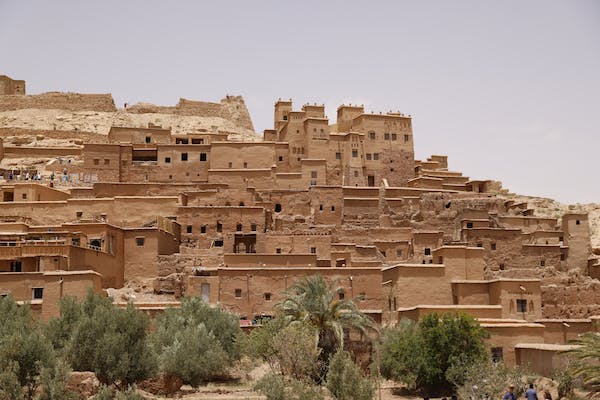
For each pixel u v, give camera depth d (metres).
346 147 98.81
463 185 97.75
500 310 59.41
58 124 127.44
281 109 108.69
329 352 54.16
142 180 95.31
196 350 51.19
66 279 58.06
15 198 83.69
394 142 101.19
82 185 94.00
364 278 67.56
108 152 95.69
